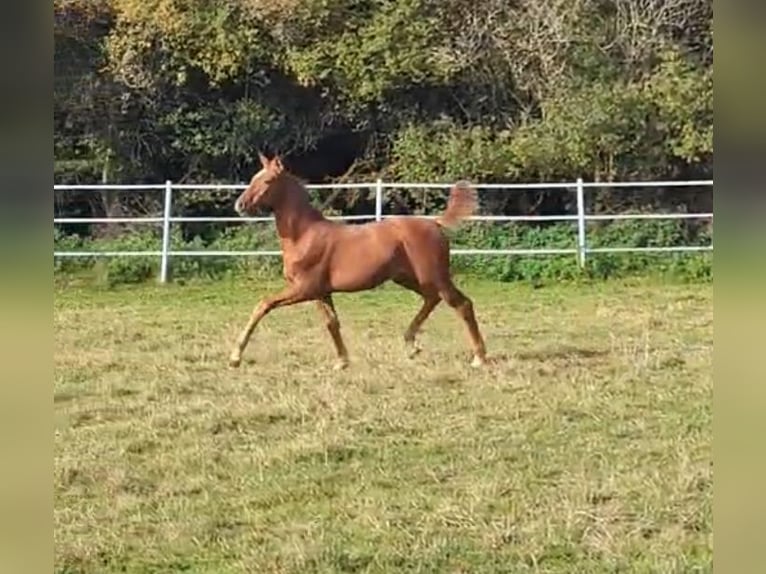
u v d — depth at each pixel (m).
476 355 7.88
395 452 5.96
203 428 6.44
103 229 15.27
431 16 15.85
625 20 15.61
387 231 7.88
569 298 11.53
